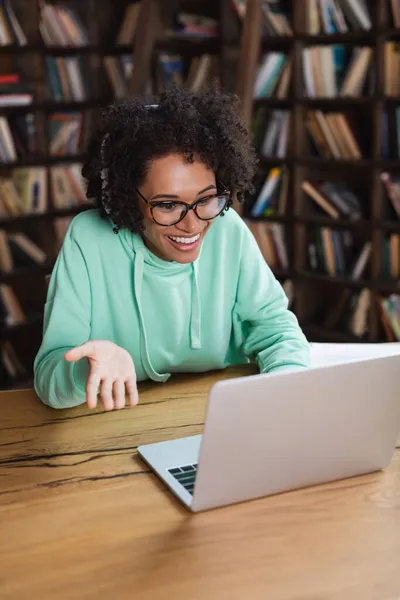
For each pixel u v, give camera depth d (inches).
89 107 162.9
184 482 45.1
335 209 151.5
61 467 47.7
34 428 53.3
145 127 50.5
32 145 153.8
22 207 152.3
